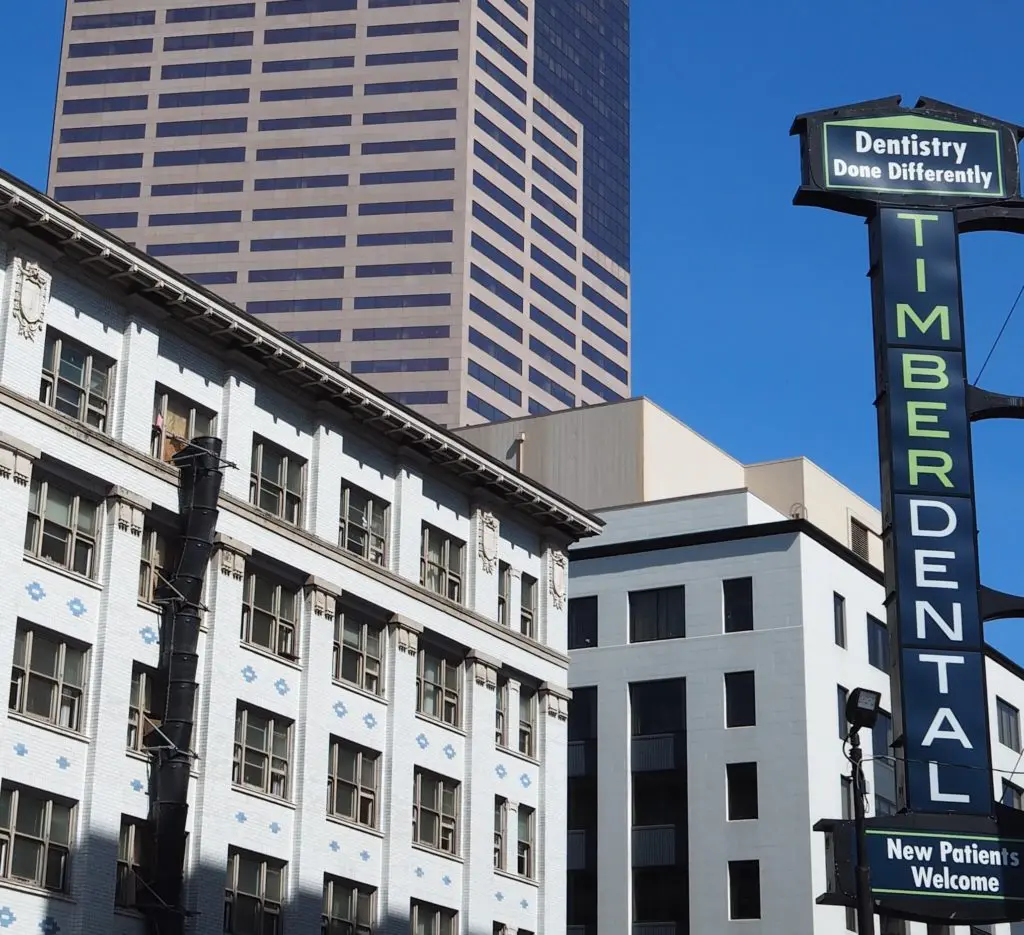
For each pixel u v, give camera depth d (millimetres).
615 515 81125
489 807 59500
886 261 51406
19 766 44031
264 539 52656
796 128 53781
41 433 46062
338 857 53156
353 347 199125
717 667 74125
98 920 45031
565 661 65000
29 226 46438
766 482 89438
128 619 47812
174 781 47281
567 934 74125
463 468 60625
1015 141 53406
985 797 45875
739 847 71125
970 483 48875
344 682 54812
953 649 47156
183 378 51375
